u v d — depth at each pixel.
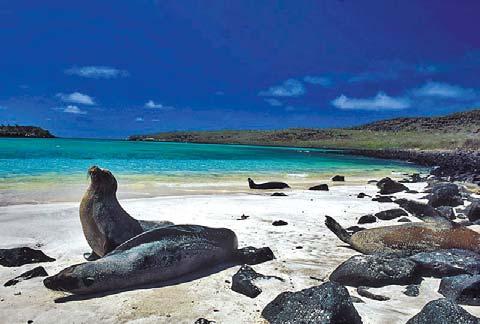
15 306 5.25
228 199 14.34
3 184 16.03
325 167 34.75
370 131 140.75
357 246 8.15
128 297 5.63
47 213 10.63
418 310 5.29
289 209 12.62
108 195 7.06
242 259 7.22
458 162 43.69
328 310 4.49
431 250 7.79
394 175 29.61
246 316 5.05
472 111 130.38
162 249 6.34
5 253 6.83
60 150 44.56
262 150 71.31
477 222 10.52
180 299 5.59
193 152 53.09
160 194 15.35
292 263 7.21
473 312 5.24
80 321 4.90
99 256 7.13
